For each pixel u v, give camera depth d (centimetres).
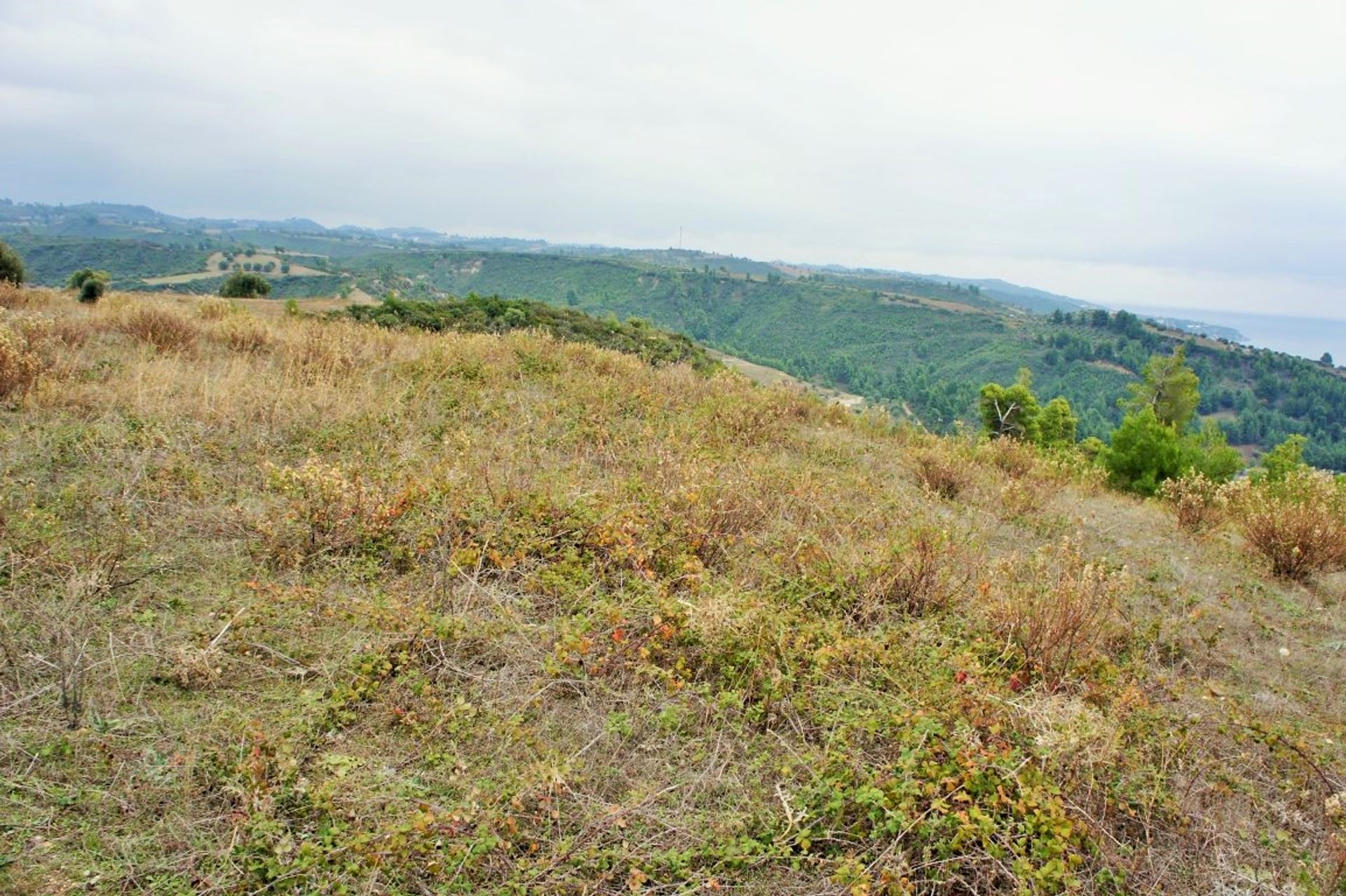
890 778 240
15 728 229
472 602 334
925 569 393
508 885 198
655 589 347
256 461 461
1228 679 366
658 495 456
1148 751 278
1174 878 225
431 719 261
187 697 257
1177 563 539
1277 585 528
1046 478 792
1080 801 245
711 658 312
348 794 221
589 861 206
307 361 716
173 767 221
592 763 250
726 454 614
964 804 231
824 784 239
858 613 375
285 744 230
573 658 296
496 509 408
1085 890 214
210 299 1100
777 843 218
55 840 194
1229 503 698
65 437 441
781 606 364
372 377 710
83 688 247
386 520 381
